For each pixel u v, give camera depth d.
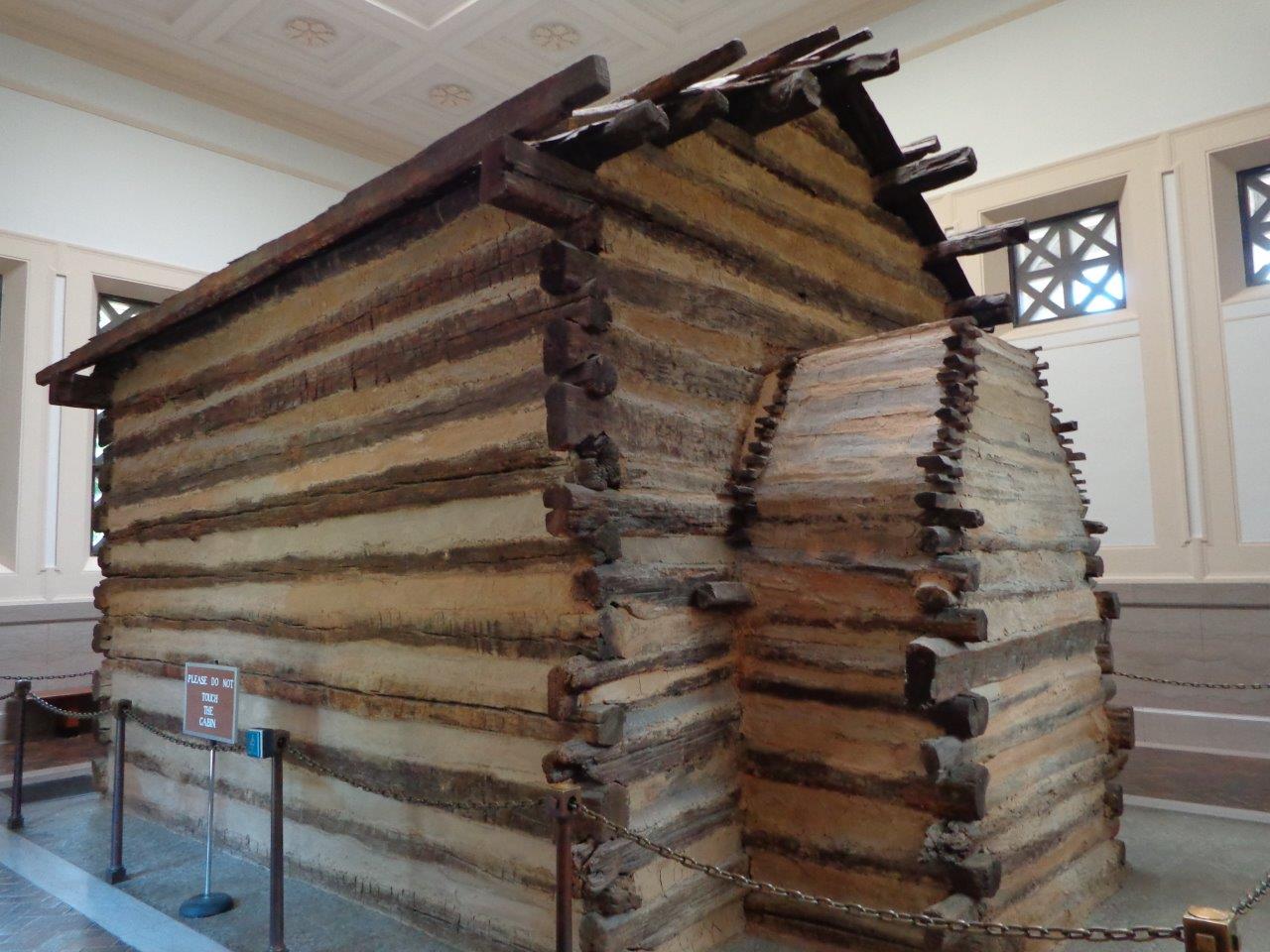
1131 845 5.36
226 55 11.01
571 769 3.55
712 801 4.09
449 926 4.07
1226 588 8.10
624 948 3.52
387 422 4.52
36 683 9.56
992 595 4.00
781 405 4.60
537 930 3.72
